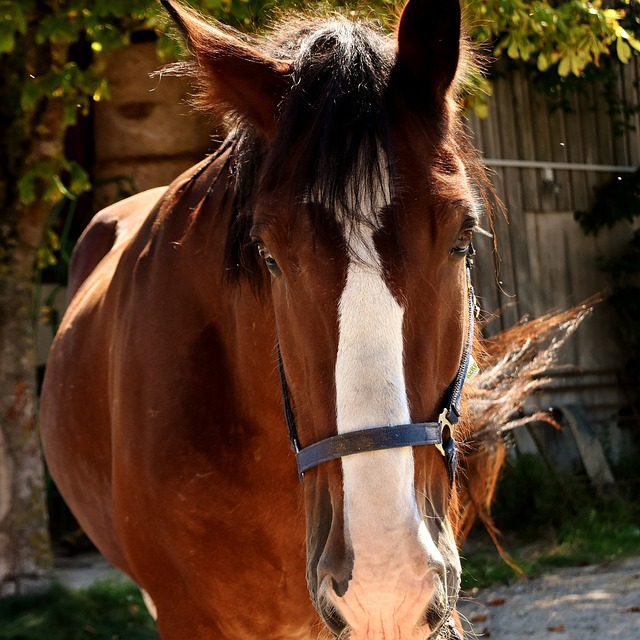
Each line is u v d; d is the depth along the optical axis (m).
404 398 2.69
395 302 2.70
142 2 6.47
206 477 3.66
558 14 6.93
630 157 12.37
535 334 5.65
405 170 2.81
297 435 3.14
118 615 7.49
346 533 2.63
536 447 11.15
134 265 4.25
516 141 11.48
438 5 3.04
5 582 7.69
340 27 3.14
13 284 8.04
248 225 3.34
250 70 3.24
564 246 11.81
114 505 4.09
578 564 8.77
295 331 2.88
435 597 2.63
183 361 3.78
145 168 11.48
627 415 12.10
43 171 7.72
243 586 3.75
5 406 7.88
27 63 7.82
